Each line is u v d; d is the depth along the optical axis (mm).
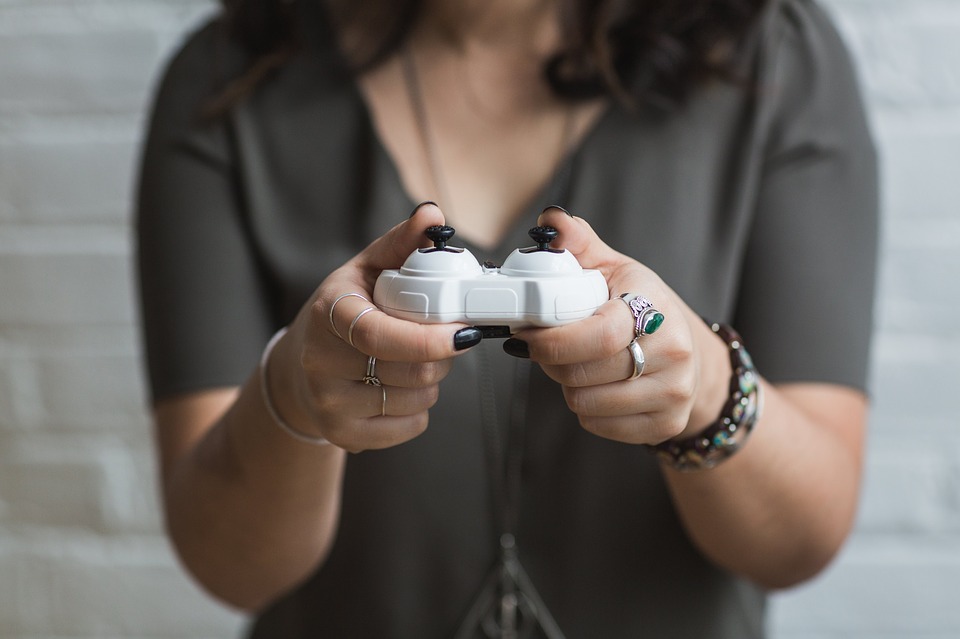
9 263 1237
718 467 728
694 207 875
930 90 1148
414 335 535
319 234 897
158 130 947
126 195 1224
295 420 672
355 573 904
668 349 570
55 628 1282
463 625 889
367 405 580
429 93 914
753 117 892
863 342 883
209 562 867
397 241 578
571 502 878
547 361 553
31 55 1208
